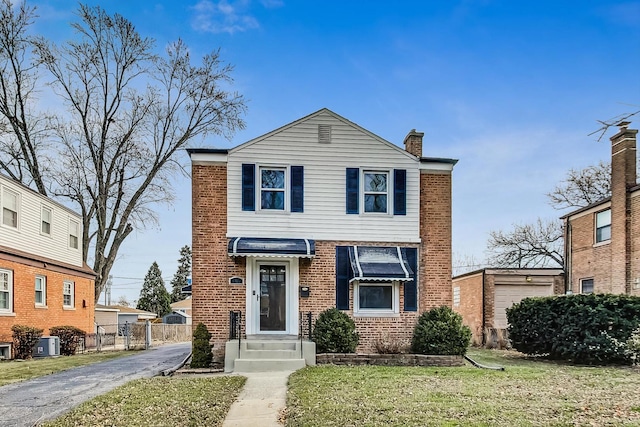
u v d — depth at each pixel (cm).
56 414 828
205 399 904
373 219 1579
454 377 1124
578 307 1458
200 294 1491
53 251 2370
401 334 1550
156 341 3269
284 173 1571
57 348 2075
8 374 1328
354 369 1263
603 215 2239
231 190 1535
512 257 3719
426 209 1609
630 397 873
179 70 3167
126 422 748
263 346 1400
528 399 857
